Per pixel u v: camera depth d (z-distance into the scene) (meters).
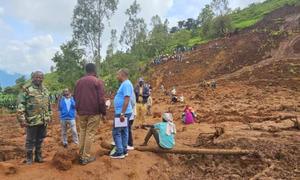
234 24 93.12
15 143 13.45
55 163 7.86
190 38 100.50
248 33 77.62
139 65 70.50
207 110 22.03
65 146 11.41
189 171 9.08
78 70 48.16
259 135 12.29
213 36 88.06
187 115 16.55
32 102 8.00
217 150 9.66
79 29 48.88
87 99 8.18
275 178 8.24
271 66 52.06
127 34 74.25
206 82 47.94
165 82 59.62
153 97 39.25
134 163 8.63
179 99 30.48
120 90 8.76
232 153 9.67
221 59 64.62
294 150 10.12
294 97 28.98
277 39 67.06
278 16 87.94
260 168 8.99
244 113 19.53
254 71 51.72
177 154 9.77
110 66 61.47
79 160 8.23
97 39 49.12
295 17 83.00
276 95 31.17
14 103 37.00
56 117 24.36
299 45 61.06
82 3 48.44
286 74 46.06
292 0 97.44
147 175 8.41
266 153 9.77
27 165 7.98
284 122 15.62
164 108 25.45
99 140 11.69
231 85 43.66
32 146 8.20
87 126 8.27
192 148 9.90
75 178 7.60
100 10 48.69
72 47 48.56
